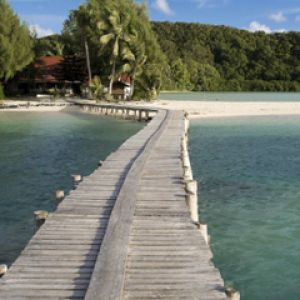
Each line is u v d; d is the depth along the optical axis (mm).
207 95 99062
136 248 7465
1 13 59469
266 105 53625
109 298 5535
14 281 6281
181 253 7266
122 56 58812
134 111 43188
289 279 9523
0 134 32531
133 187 11055
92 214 9227
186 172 14055
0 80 63406
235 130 35000
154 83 62031
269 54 142125
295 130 34906
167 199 10344
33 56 64250
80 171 19922
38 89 69188
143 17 66125
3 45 57500
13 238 11547
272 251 10938
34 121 41000
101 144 27562
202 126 37531
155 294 5922
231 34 148625
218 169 20375
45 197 15594
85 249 7406
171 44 137375
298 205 14633
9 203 14812
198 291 6008
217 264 10219
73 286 6152
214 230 12359
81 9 61250
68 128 35844
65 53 75875
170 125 26281
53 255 7168
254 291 9031
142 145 18703
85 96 64375
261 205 14664
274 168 20562
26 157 23344
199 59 139250
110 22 57625
